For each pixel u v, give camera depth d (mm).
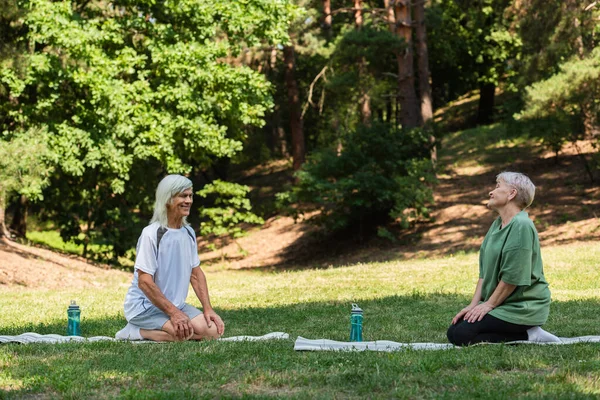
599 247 18938
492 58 42875
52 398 4871
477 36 43781
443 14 39906
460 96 55094
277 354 6320
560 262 16562
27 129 22594
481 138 38719
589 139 32344
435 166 29953
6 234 26375
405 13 30969
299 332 8781
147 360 6090
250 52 35344
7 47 20219
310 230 34125
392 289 13867
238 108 24328
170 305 7211
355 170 29109
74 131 22141
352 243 30641
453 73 49500
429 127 30344
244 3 23312
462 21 44844
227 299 13078
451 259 19219
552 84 21844
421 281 14961
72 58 21531
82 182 27156
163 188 7418
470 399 4695
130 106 22219
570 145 33812
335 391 5000
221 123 32844
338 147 30078
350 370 5570
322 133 39344
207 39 23406
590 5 22562
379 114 47844
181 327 7188
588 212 26328
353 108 35000
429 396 4785
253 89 24328
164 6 23391
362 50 28938
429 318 9875
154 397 4820
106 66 21828
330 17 35531
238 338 7578
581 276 14461
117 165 22453
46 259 22312
